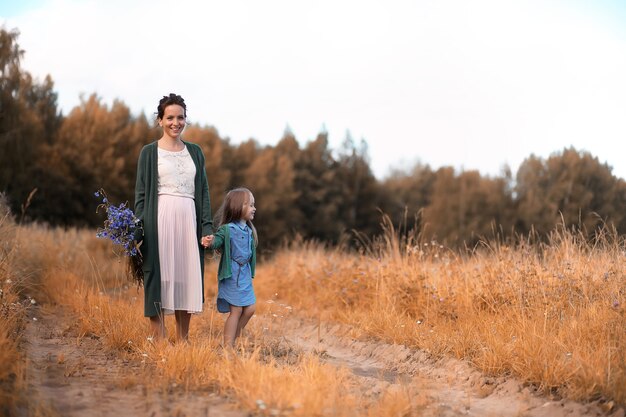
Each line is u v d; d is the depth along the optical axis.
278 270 11.45
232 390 4.27
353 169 60.28
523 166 40.84
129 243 5.48
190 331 6.52
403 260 9.12
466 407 4.40
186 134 46.34
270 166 51.16
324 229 55.69
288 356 5.87
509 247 8.30
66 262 10.66
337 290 8.91
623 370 4.38
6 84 27.50
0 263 7.16
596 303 5.92
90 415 3.72
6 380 3.99
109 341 5.61
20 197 31.45
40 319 6.92
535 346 5.08
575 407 4.20
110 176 37.53
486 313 6.73
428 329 6.63
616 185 23.78
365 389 4.66
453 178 50.28
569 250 7.61
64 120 39.66
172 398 4.11
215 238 5.83
